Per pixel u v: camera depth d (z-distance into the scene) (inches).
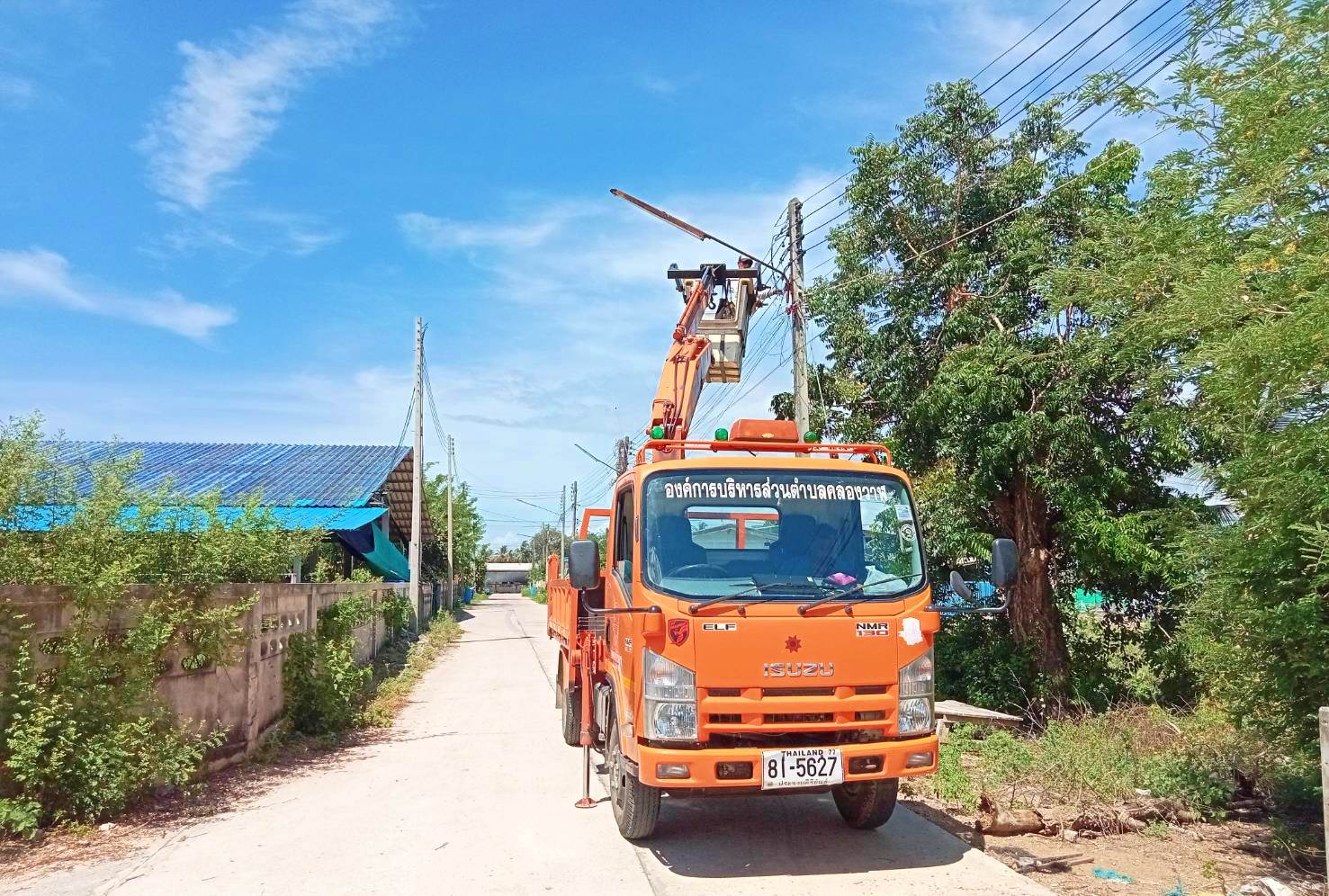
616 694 258.7
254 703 386.0
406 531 1403.8
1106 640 518.9
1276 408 216.8
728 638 222.1
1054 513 504.7
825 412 576.7
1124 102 299.1
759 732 222.5
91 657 279.9
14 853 249.9
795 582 237.9
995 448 456.8
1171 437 313.9
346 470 922.7
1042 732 459.5
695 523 242.7
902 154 539.8
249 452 1004.6
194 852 253.3
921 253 529.3
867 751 223.3
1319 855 242.8
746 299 461.7
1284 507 219.3
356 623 573.3
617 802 261.0
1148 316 268.2
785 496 250.7
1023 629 502.0
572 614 358.6
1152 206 346.0
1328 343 188.7
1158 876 234.7
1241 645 262.1
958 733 408.8
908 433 541.3
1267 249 225.5
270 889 223.6
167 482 350.3
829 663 226.1
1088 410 473.7
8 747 259.3
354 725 470.9
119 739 277.4
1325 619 227.6
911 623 235.9
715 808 297.1
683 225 465.1
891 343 536.4
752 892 219.0
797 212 567.5
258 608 392.8
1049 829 273.4
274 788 335.3
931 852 250.5
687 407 378.3
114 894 220.1
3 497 267.0
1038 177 501.7
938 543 510.6
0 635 257.1
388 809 301.7
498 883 227.1
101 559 294.7
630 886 224.1
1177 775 306.0
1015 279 476.7
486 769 364.8
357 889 223.3
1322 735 176.1
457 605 2143.2
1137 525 449.1
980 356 466.9
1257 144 229.3
